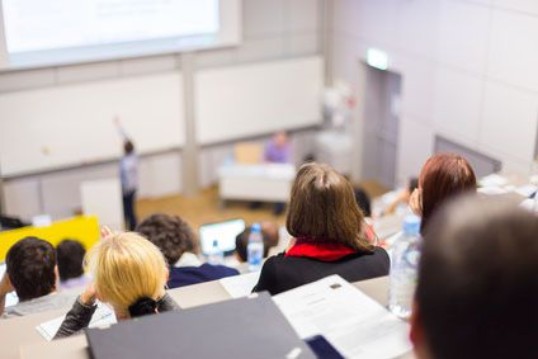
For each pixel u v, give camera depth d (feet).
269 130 32.42
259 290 5.64
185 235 10.97
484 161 24.44
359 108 31.89
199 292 5.64
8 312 9.63
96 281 5.32
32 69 26.73
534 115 21.84
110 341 3.76
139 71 28.81
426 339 2.15
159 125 29.66
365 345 4.33
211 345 3.70
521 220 2.07
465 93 24.63
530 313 1.99
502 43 22.54
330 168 6.10
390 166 32.65
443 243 2.12
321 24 32.30
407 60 27.55
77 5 26.50
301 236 5.93
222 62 30.55
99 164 29.27
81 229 18.85
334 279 5.09
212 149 31.81
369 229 6.74
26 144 27.25
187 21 28.73
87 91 27.63
